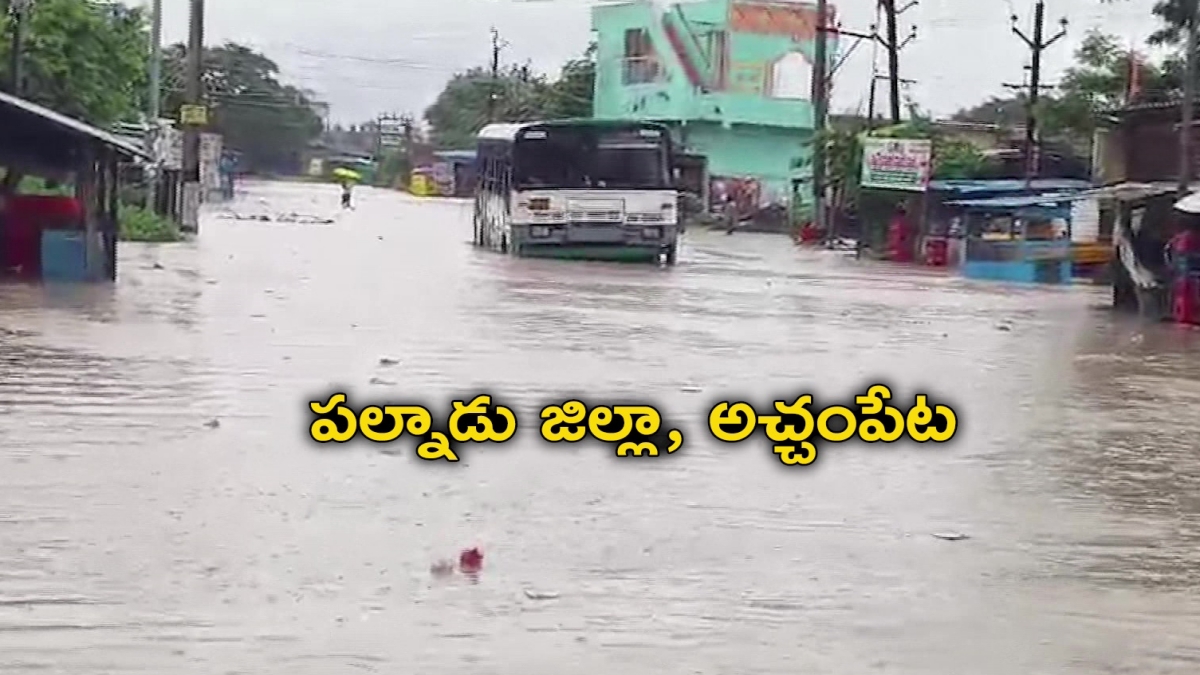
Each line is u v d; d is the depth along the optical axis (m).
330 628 6.41
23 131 22.00
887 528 8.75
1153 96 40.09
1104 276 37.12
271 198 77.25
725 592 7.23
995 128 59.16
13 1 28.27
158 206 37.38
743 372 15.17
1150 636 6.79
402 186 118.38
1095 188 37.22
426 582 7.16
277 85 119.12
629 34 68.69
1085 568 8.00
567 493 9.29
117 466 9.47
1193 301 24.89
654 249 33.72
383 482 9.36
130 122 39.56
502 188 35.56
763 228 62.78
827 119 56.31
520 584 7.20
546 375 14.23
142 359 14.21
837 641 6.53
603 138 33.56
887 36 50.25
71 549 7.48
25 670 5.79
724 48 64.81
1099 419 13.47
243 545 7.69
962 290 32.28
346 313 19.55
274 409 11.74
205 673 5.82
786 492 9.64
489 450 10.59
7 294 20.19
